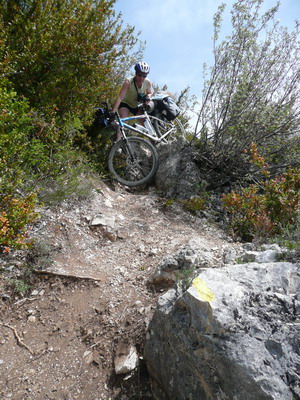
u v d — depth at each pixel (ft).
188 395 6.91
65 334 9.07
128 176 18.13
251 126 15.94
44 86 14.60
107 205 14.80
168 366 7.40
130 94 18.51
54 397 7.74
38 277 10.30
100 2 15.16
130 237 12.95
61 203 13.37
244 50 15.46
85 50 14.82
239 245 12.41
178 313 7.44
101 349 8.66
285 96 15.84
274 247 10.37
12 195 10.63
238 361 6.10
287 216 12.50
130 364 8.13
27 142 12.04
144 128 18.34
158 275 10.25
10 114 11.09
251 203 13.44
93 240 12.37
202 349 6.62
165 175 17.40
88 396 7.79
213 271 7.81
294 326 6.59
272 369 5.98
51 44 13.88
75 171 14.37
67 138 15.03
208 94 16.39
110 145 18.53
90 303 9.81
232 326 6.55
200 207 15.49
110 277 10.73
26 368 8.27
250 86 15.44
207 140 17.99
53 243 11.47
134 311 9.41
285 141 16.67
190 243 11.57
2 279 9.96
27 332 9.07
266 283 7.61
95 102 17.85
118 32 16.21
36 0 13.42
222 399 6.25
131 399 7.76
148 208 15.58
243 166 16.81
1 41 12.25
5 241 9.68
